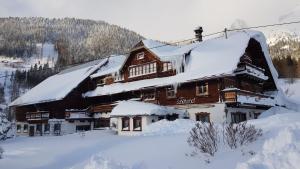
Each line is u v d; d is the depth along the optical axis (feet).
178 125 79.25
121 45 627.46
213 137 40.57
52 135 144.77
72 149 71.92
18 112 179.63
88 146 73.51
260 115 104.88
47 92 162.30
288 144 25.36
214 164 34.88
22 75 473.67
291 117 58.95
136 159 44.45
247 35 104.58
